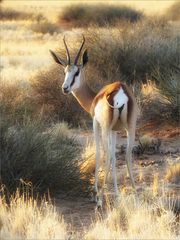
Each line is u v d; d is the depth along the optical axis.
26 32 139.25
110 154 31.77
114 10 156.12
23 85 60.66
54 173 33.09
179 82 53.25
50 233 25.08
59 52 66.12
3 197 29.61
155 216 27.89
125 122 31.44
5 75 72.00
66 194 33.47
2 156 32.41
